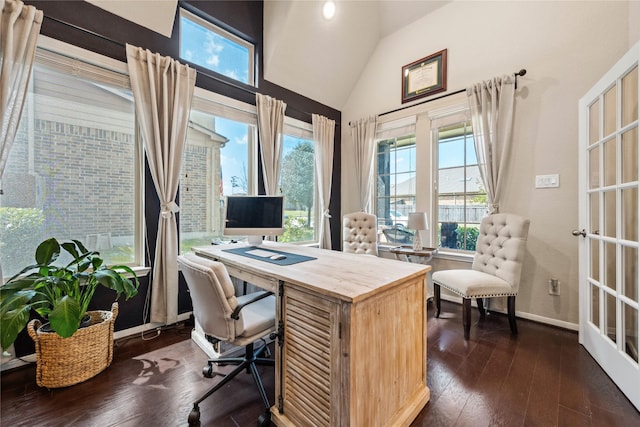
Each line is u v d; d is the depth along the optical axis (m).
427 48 3.24
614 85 1.69
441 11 3.12
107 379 1.68
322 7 3.12
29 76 1.76
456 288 2.31
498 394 1.54
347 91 4.02
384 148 3.79
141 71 2.25
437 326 2.45
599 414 1.38
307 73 3.51
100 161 2.19
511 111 2.55
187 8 2.61
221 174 2.95
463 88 2.93
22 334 1.82
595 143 1.89
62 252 2.03
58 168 2.02
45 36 1.87
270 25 3.15
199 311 1.42
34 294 1.51
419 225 2.95
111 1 2.12
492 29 2.74
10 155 1.83
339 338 1.06
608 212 1.76
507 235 2.39
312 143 4.01
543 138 2.45
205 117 2.81
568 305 2.36
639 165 1.44
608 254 1.75
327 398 1.11
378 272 1.39
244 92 3.04
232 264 1.71
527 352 1.98
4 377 1.70
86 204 2.14
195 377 1.71
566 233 2.35
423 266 1.54
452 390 1.57
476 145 2.75
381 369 1.19
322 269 1.45
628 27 2.09
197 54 2.72
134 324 2.29
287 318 1.30
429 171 3.24
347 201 4.14
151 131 2.30
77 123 2.09
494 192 2.65
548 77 2.42
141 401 1.49
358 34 3.52
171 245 2.38
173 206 2.40
